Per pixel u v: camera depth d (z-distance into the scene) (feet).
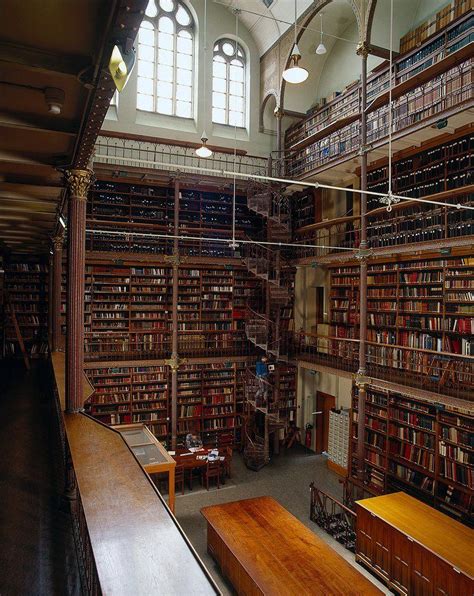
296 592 20.13
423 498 29.81
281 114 43.83
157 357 41.19
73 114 11.69
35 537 11.73
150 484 10.45
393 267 34.91
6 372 34.47
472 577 19.51
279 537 24.90
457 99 26.53
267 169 45.29
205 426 44.09
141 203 43.27
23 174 16.70
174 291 40.83
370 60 39.22
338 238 42.47
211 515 27.53
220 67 47.34
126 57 7.99
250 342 46.09
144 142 43.06
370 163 37.09
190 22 46.03
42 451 17.94
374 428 34.58
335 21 41.93
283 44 43.34
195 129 45.29
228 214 46.60
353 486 32.32
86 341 40.81
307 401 47.21
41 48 8.93
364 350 31.73
